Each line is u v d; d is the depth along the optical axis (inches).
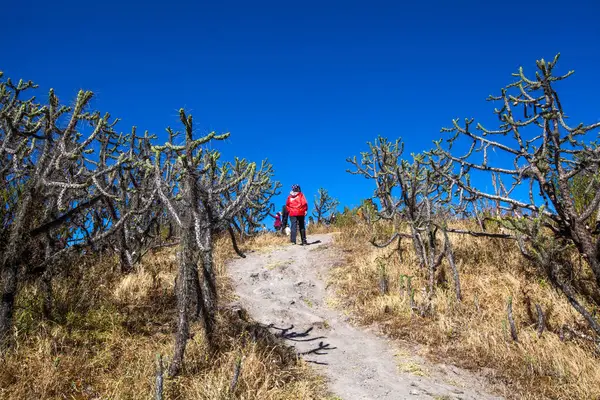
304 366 170.7
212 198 157.6
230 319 211.6
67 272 202.7
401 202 311.3
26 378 124.7
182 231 145.5
